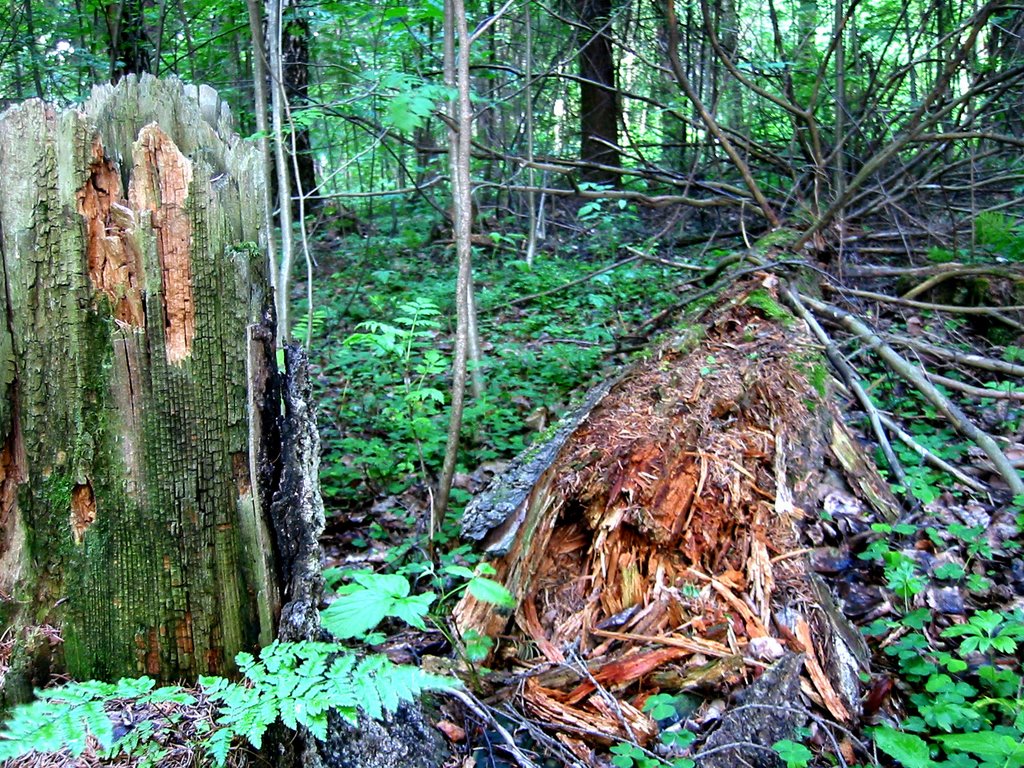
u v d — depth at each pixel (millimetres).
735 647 2615
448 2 4363
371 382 5520
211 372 1900
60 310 1806
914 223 6855
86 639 1906
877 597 2926
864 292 5195
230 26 7508
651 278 7105
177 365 1877
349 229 11086
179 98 1900
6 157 1758
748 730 2277
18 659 1856
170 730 1829
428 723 2299
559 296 7152
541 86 9859
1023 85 7297
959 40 7234
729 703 2432
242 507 1954
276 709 1731
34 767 1742
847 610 2893
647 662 2570
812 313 4797
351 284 8297
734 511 3016
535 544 2904
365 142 12156
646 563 2936
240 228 1920
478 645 2586
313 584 2076
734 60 7484
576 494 3039
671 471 3090
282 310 4645
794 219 6320
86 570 1888
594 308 6668
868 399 4016
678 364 3732
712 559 2945
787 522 3029
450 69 4453
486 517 2854
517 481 2986
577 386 5145
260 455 1971
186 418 1895
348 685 1747
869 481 3428
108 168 1821
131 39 8703
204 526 1931
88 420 1849
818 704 2467
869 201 7641
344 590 2088
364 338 3787
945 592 2906
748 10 10453
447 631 2691
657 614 2775
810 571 2867
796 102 7301
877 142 7535
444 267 8617
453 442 3752
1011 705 2230
